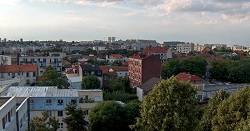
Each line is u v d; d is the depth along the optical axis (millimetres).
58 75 68500
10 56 119000
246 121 26125
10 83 59000
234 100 31828
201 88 75250
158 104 29766
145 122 30688
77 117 39906
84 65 99875
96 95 51812
